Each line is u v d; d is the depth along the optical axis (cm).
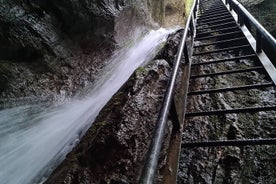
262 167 287
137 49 894
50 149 452
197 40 673
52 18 593
